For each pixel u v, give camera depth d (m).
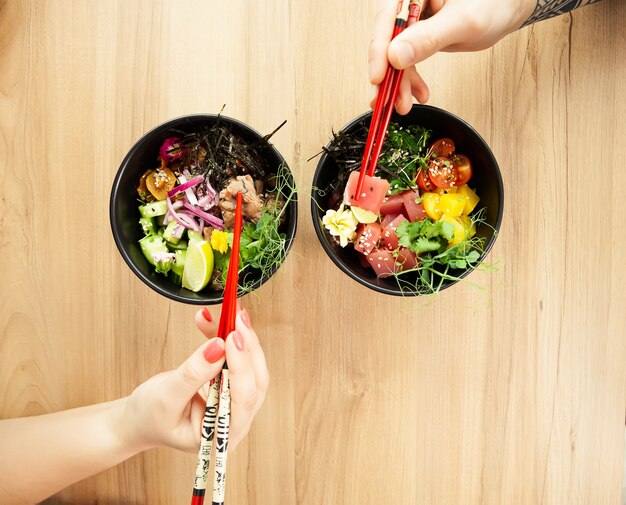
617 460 0.64
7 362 0.65
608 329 0.63
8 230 0.64
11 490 0.59
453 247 0.54
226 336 0.50
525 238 0.63
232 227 0.57
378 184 0.52
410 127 0.58
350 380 0.64
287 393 0.64
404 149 0.57
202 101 0.62
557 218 0.63
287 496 0.65
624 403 0.64
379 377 0.64
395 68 0.50
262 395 0.54
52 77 0.63
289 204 0.56
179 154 0.58
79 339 0.64
